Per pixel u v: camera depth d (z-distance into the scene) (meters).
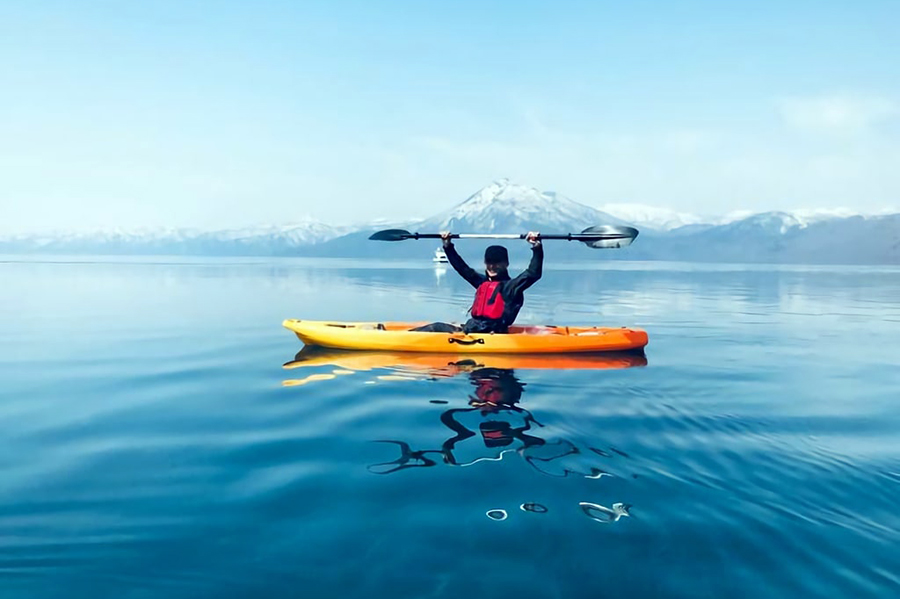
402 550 2.97
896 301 23.39
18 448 4.68
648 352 9.92
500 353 8.98
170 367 8.42
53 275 45.69
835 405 6.21
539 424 5.26
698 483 3.87
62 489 3.80
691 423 5.36
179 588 2.64
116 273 50.78
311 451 4.56
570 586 2.65
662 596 2.58
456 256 9.45
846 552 2.98
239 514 3.40
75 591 2.61
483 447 4.61
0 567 2.80
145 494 3.71
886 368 8.61
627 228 9.08
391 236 9.45
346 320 14.62
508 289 9.10
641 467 4.16
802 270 89.31
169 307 18.67
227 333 12.33
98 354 9.64
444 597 2.56
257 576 2.74
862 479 3.97
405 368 8.02
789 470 4.14
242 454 4.51
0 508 3.50
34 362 8.91
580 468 4.14
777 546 3.03
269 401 6.25
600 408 5.87
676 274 61.16
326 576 2.73
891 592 2.63
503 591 2.61
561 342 9.08
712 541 3.08
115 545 3.03
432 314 15.95
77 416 5.70
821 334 12.73
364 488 3.77
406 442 4.75
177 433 5.11
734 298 24.62
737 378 7.69
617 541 3.06
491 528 3.20
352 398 6.34
